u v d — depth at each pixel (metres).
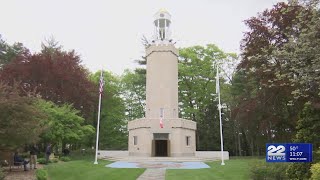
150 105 45.97
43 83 42.19
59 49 55.16
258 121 31.22
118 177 23.42
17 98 20.48
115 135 61.91
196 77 58.91
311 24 15.52
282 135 30.33
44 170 22.38
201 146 58.16
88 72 57.22
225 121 57.41
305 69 14.86
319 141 16.00
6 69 42.62
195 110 57.50
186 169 28.41
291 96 23.94
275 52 16.03
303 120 16.59
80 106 45.22
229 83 58.81
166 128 43.53
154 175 24.66
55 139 35.47
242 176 22.33
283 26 26.19
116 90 60.84
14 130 20.02
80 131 37.53
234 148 58.62
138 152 44.12
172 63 47.03
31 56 42.94
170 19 49.06
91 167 29.16
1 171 18.95
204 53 59.53
